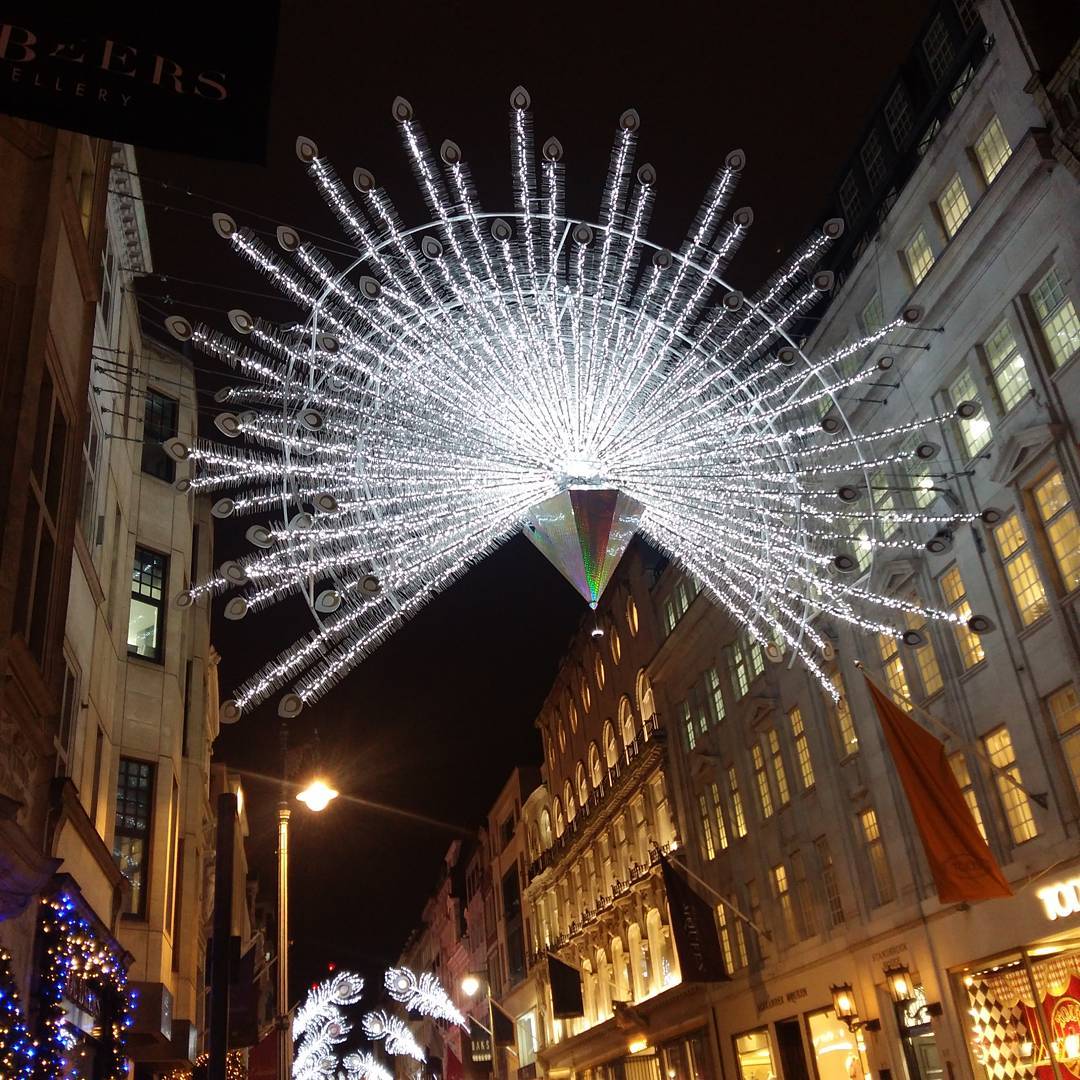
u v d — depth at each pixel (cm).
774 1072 2964
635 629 4209
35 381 985
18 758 1024
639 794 4153
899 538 2323
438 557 852
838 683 2630
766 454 986
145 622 2169
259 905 6906
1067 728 1867
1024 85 1934
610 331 869
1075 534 1844
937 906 2206
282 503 862
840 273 2709
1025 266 1969
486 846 7256
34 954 1057
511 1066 6291
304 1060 4394
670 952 3756
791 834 2900
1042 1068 1892
